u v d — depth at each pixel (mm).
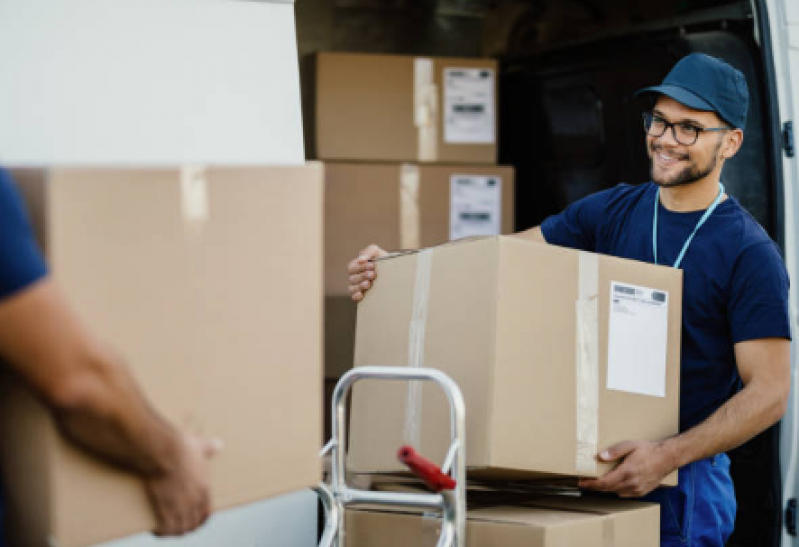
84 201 1423
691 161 2449
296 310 1654
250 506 2482
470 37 4672
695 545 2441
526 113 4172
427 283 2287
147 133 2344
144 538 2309
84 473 1432
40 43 2279
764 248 2436
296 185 1650
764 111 3283
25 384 1359
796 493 3215
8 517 1499
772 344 2400
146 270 1484
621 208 2678
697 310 2475
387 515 2283
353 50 4414
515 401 2113
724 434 2332
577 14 4719
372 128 3736
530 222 4160
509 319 2117
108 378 1372
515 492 2506
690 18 3504
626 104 3732
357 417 2406
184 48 2416
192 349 1534
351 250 3660
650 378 2336
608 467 2262
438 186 3807
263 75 2496
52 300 1322
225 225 1568
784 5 3316
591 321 2244
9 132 2225
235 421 1584
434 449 2189
